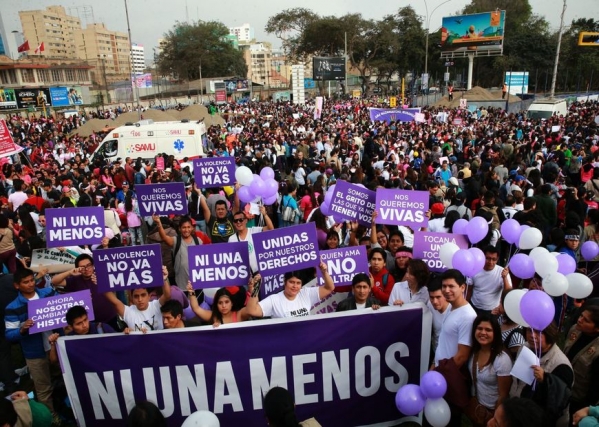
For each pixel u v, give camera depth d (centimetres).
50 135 2989
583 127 2584
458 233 626
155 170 1302
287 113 4409
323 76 6003
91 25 14062
